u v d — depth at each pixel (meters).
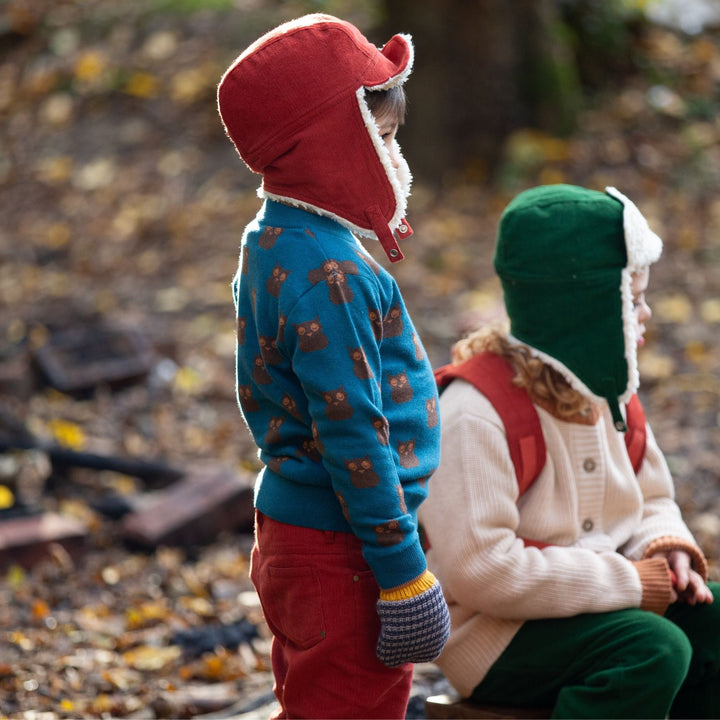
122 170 14.46
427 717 4.04
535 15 13.80
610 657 3.62
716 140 13.66
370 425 3.00
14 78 16.66
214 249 12.83
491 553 3.65
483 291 11.23
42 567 6.76
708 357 9.64
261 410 3.30
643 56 14.88
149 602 6.41
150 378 9.92
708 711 4.00
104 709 4.96
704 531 7.02
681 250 11.62
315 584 3.18
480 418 3.75
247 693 5.19
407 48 3.29
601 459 3.88
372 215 3.18
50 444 8.37
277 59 3.12
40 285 12.41
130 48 16.23
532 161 13.43
